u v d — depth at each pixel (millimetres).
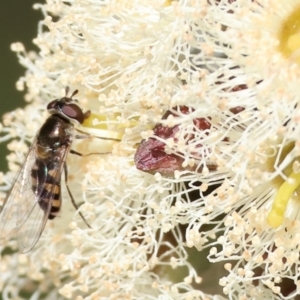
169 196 96
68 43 102
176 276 100
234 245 94
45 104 108
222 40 94
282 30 95
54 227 105
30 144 108
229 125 93
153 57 97
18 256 109
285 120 92
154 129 96
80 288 101
